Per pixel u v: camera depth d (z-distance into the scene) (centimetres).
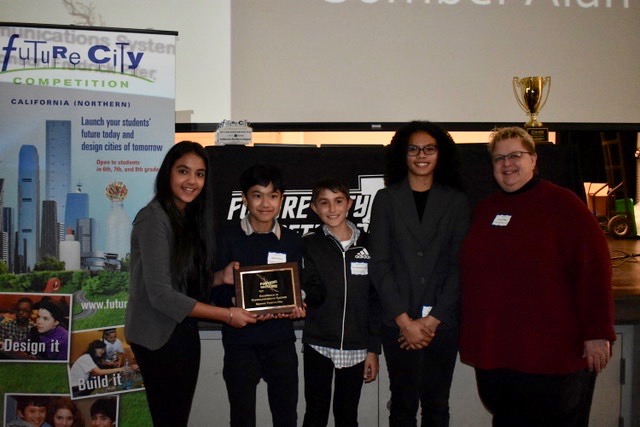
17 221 277
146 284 209
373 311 244
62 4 383
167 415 220
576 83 418
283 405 233
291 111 403
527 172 221
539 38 413
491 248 221
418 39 405
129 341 218
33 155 278
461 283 234
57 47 278
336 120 406
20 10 382
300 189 302
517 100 413
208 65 396
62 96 279
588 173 668
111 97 282
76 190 281
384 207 245
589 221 211
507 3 409
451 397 293
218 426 287
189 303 209
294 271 230
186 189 218
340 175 305
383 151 307
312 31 400
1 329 276
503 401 225
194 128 398
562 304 211
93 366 281
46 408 279
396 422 240
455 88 410
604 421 296
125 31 283
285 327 237
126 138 284
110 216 283
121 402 284
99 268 282
